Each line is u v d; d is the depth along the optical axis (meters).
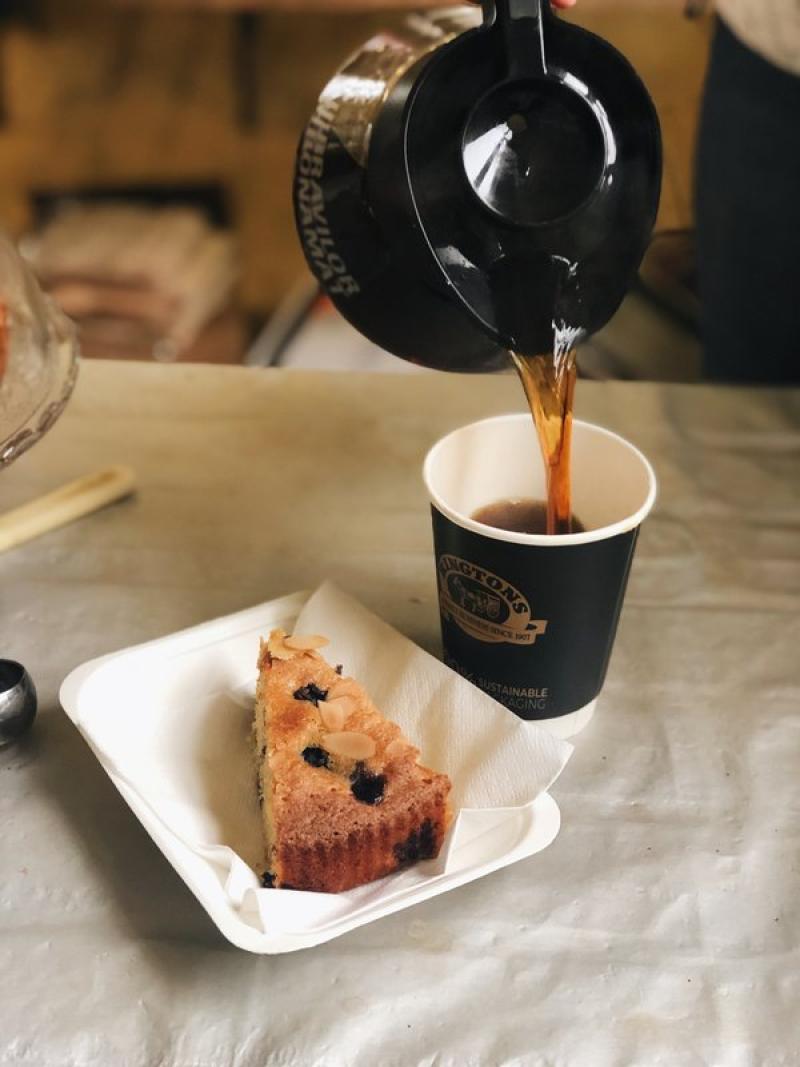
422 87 0.41
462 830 0.45
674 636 0.59
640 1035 0.40
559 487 0.49
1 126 1.33
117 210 1.38
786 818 0.49
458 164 0.41
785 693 0.55
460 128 0.41
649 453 0.73
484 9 0.42
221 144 1.34
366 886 0.44
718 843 0.47
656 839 0.47
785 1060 0.39
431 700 0.49
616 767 0.51
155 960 0.42
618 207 0.44
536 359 0.45
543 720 0.51
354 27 1.24
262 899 0.40
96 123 1.33
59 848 0.46
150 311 1.31
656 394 0.79
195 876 0.42
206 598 0.60
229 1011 0.40
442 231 0.42
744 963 0.42
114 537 0.65
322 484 0.70
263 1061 0.39
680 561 0.64
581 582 0.46
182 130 1.33
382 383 0.81
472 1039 0.39
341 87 0.49
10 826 0.47
